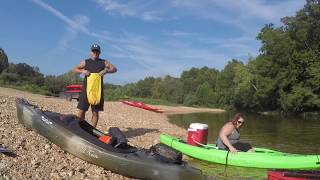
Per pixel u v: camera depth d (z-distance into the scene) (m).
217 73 101.25
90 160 9.23
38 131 10.16
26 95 28.83
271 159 11.68
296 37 60.91
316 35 59.81
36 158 8.83
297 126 30.64
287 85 59.25
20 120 10.77
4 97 18.91
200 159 12.53
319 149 17.02
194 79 104.88
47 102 22.39
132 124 18.89
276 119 42.78
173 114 40.94
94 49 11.28
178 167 8.73
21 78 49.19
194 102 87.56
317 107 56.41
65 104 23.50
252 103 67.75
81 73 11.29
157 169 8.73
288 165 11.54
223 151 12.12
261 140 19.95
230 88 81.88
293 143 18.91
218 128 25.61
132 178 9.01
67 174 8.40
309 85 57.47
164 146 9.27
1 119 11.38
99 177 8.64
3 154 8.55
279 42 59.88
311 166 11.52
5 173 7.66
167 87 100.00
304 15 60.75
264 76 62.25
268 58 61.12
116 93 65.12
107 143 9.27
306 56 58.12
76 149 9.34
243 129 26.52
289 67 59.06
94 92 11.25
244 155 11.89
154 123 21.89
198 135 13.37
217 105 82.62
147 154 9.15
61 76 51.97
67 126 9.66
